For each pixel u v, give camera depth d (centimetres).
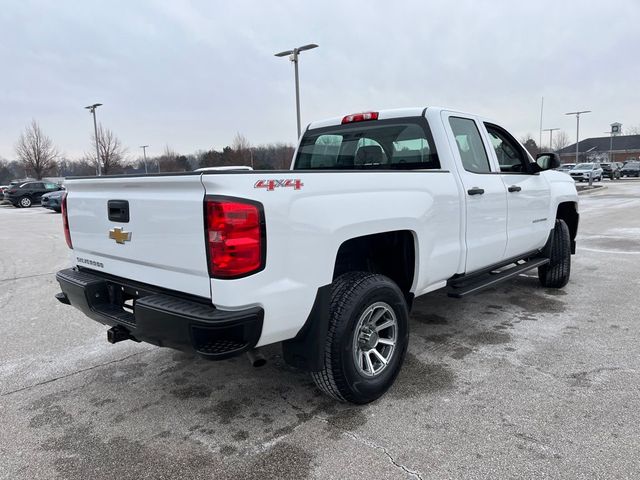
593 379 340
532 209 496
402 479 239
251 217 239
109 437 285
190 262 254
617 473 238
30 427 299
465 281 419
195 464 256
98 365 393
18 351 429
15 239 1288
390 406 311
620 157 9219
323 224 271
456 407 306
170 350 422
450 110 410
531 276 665
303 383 350
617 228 1159
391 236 348
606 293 568
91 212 325
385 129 429
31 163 4831
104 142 4819
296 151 517
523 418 291
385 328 325
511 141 492
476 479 237
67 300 353
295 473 246
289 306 260
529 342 415
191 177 244
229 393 337
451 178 376
